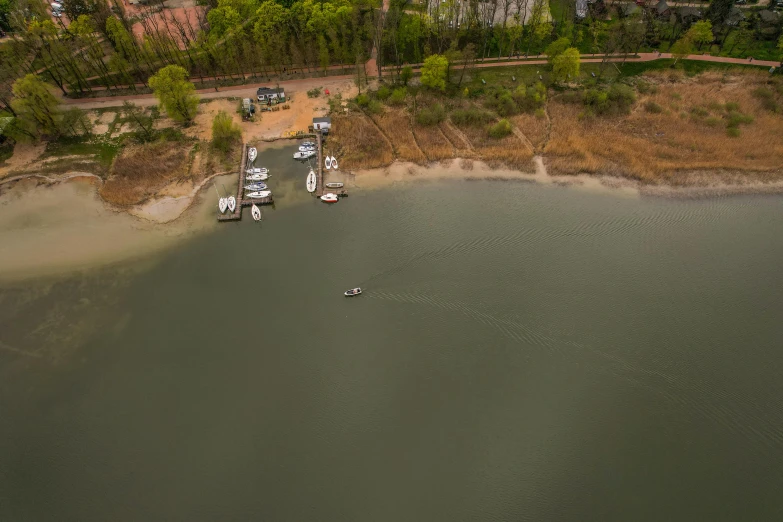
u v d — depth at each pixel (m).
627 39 145.25
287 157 118.81
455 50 137.88
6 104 118.00
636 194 108.06
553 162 115.62
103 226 101.75
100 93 136.12
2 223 102.38
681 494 65.94
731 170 112.06
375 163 116.19
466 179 112.81
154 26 157.00
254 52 139.12
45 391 77.12
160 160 115.56
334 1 142.00
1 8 149.25
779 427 71.56
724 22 154.88
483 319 84.38
